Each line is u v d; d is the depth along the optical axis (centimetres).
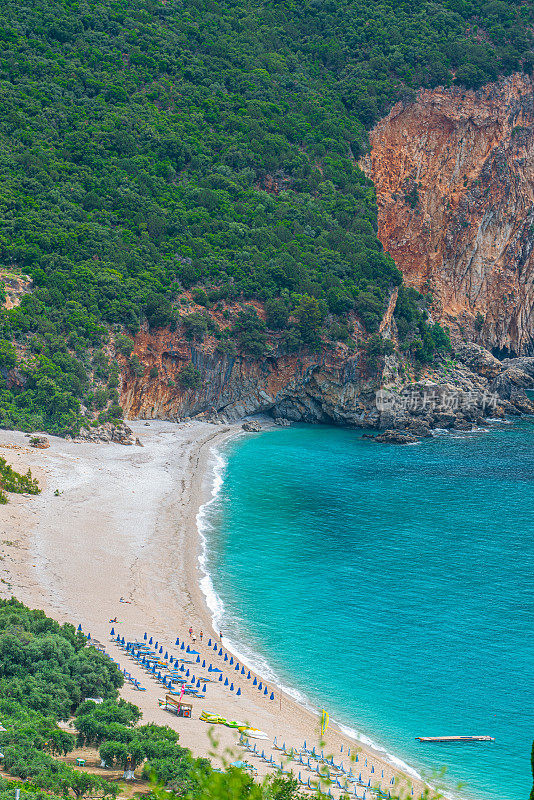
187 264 15762
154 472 12225
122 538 9506
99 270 14788
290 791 2900
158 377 15212
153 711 5934
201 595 8350
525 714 6488
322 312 16200
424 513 11400
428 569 9344
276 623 7862
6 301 13588
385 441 15675
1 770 4606
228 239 16538
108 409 13762
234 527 10425
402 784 5509
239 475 12812
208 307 15662
